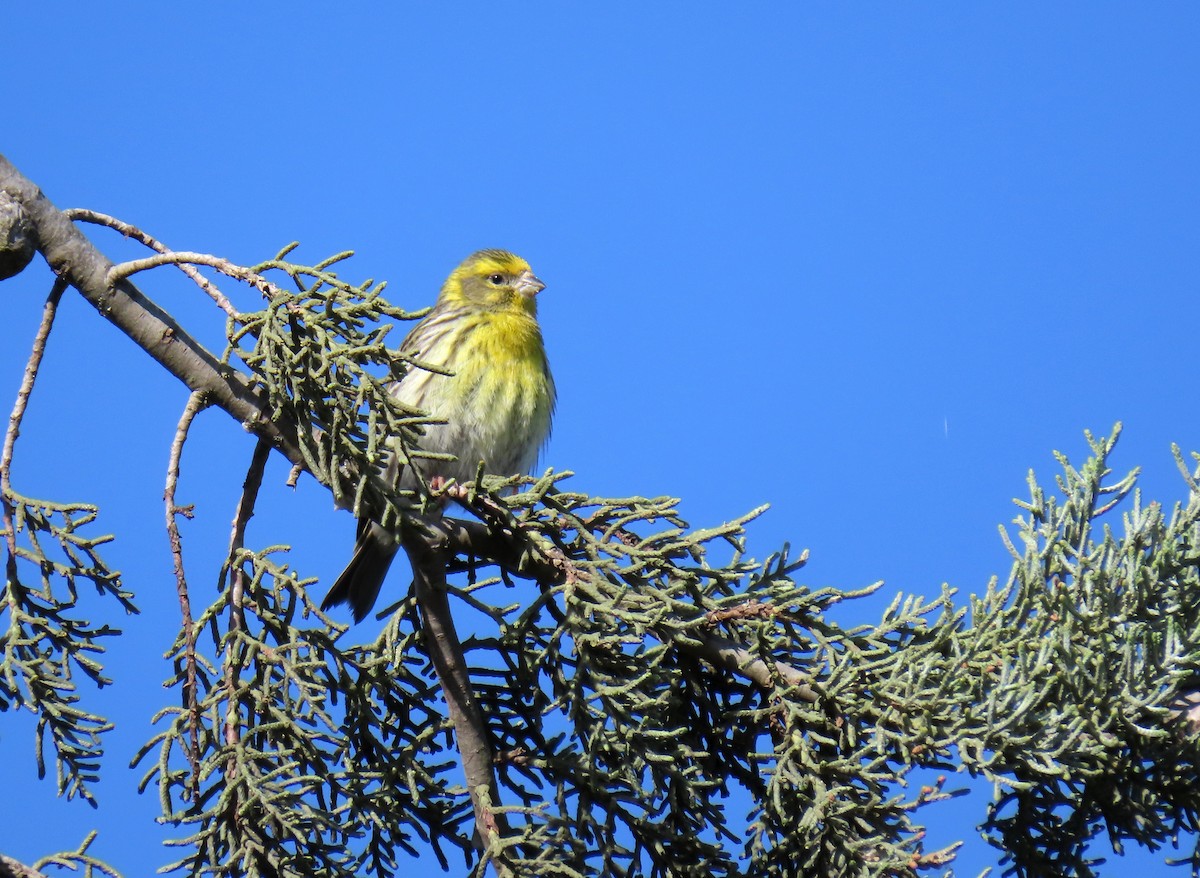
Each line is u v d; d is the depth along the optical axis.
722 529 8.74
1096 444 8.56
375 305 8.65
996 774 7.86
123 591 8.59
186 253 8.85
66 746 8.48
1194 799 8.45
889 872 8.09
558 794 8.84
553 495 8.98
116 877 7.30
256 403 8.93
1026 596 8.38
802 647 8.72
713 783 8.46
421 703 9.29
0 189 8.94
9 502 8.55
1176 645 8.05
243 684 8.52
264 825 8.13
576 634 8.65
